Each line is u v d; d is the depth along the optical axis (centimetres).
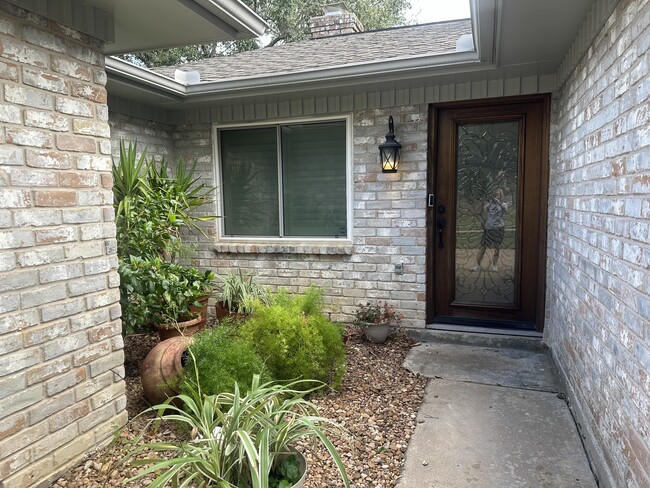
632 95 183
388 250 448
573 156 304
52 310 218
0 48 194
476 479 222
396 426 274
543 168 398
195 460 157
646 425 162
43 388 213
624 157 192
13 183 200
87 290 238
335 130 465
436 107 425
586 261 260
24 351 204
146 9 250
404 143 432
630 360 181
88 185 238
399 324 445
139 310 344
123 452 240
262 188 500
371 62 376
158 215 394
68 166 227
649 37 164
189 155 515
